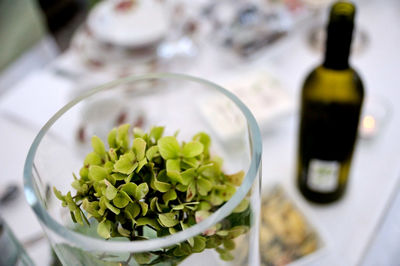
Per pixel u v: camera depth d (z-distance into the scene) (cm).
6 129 108
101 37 119
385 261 92
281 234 92
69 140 69
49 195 65
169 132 81
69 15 274
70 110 69
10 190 97
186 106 87
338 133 90
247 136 66
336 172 92
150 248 55
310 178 94
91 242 56
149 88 91
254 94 108
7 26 172
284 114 104
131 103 92
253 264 69
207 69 118
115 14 120
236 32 121
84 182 67
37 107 111
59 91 113
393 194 96
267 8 125
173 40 121
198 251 60
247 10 125
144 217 65
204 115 84
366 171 99
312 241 91
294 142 104
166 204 65
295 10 126
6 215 95
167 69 116
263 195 96
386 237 94
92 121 84
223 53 118
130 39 117
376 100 108
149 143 68
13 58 170
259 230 67
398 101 108
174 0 129
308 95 90
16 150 105
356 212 94
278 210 94
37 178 64
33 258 88
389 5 130
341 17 81
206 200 66
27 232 92
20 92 114
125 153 67
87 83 113
